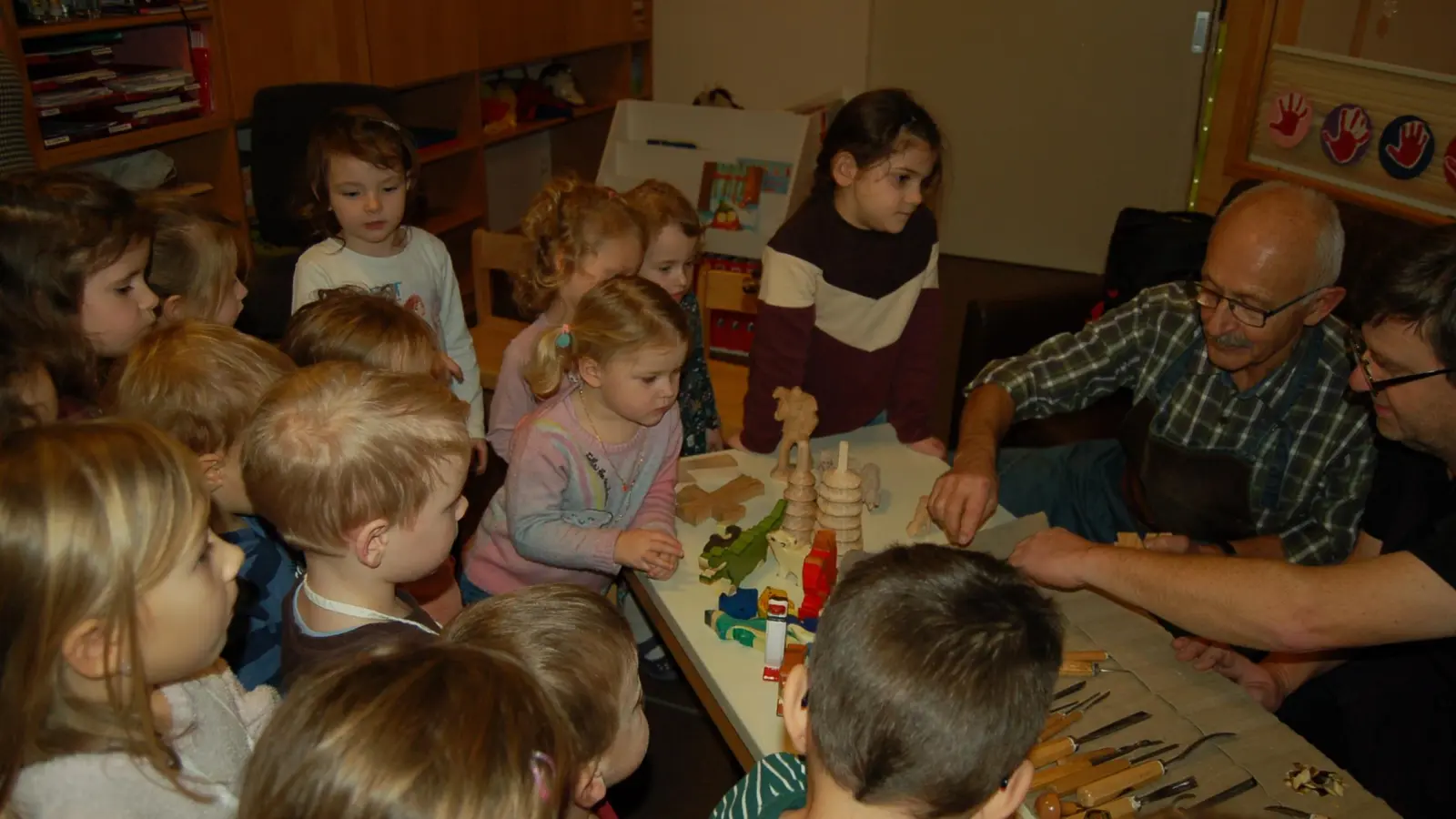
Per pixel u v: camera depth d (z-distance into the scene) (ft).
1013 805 2.67
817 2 16.02
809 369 6.40
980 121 15.79
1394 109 9.15
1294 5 10.02
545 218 6.19
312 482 3.46
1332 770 3.59
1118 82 14.67
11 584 2.66
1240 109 10.87
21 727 2.76
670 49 17.02
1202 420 5.94
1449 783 4.76
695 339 6.95
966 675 2.41
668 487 5.25
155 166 10.11
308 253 6.93
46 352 4.73
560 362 5.01
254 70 10.63
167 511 2.83
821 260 6.06
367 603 3.77
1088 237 15.72
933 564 2.70
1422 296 4.05
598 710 3.18
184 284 5.64
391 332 5.02
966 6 15.21
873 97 5.69
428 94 13.73
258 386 4.26
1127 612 4.43
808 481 4.79
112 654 2.79
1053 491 6.65
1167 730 3.75
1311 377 5.58
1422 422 4.31
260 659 4.36
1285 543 5.59
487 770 2.27
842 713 2.49
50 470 2.72
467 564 5.83
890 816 2.52
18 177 5.02
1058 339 6.38
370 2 11.46
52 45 9.29
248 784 2.39
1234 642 4.12
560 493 5.02
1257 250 5.01
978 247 16.60
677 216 6.52
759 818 3.06
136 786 2.94
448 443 3.69
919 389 6.54
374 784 2.20
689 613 4.45
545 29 14.39
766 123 11.21
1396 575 3.94
